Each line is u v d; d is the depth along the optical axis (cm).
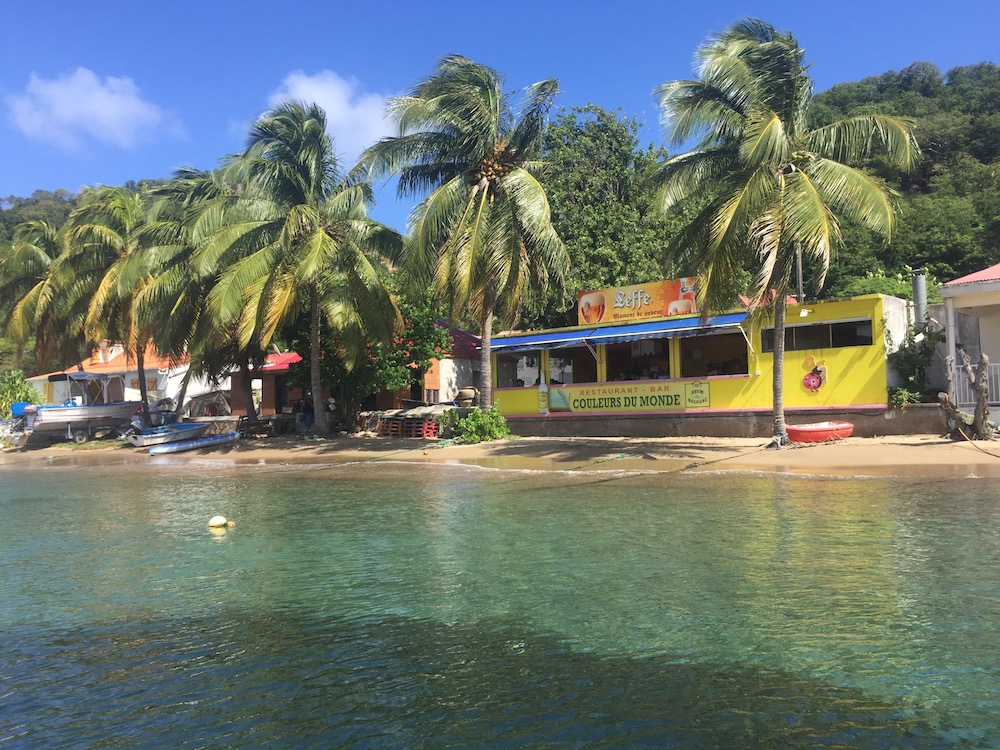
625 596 641
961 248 3991
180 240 2942
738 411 2181
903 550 765
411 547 888
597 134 3672
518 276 2155
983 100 5547
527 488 1404
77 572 822
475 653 524
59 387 4322
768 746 380
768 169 1672
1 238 6197
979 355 1973
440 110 2188
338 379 2903
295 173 2509
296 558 855
